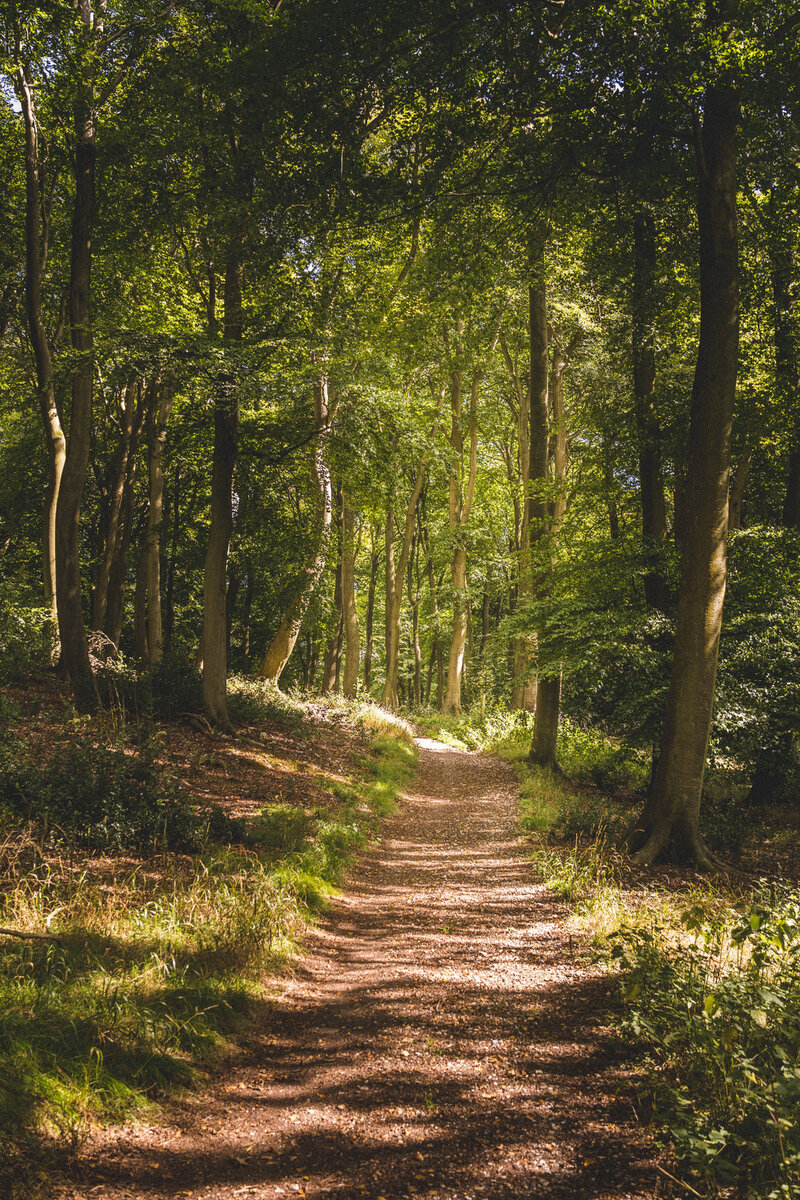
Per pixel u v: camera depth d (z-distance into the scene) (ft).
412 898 26.16
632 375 50.39
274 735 48.60
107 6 41.83
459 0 25.40
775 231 39.55
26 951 14.33
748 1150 9.66
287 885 23.29
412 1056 13.73
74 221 39.86
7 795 23.24
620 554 45.80
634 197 35.17
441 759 69.77
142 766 27.30
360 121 29.22
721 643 42.80
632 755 47.75
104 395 61.31
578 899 23.79
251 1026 15.33
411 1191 9.51
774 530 42.63
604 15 25.75
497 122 30.22
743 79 27.12
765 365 50.42
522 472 90.84
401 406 51.75
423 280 39.52
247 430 46.78
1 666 38.42
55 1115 10.09
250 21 36.09
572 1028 14.35
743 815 46.26
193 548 70.85
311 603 61.41
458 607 100.83
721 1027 11.95
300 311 41.42
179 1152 10.44
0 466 69.26
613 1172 9.71
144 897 19.35
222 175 33.55
